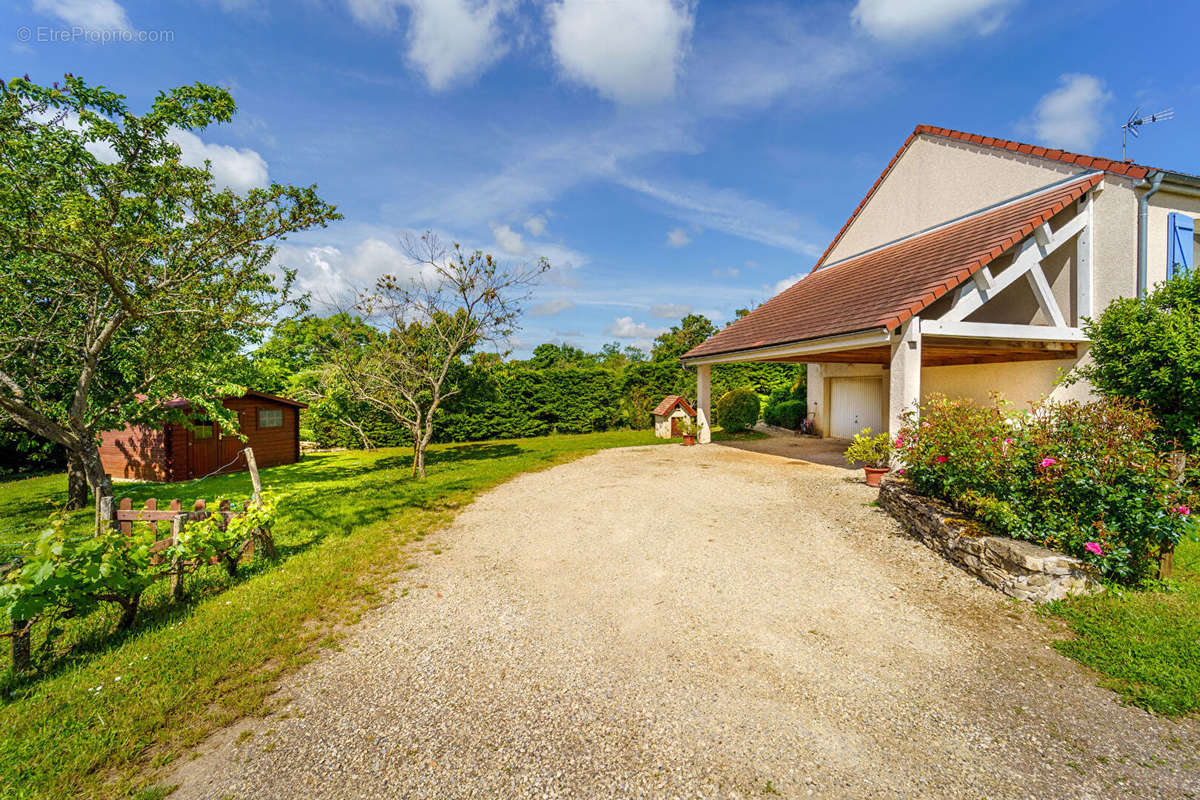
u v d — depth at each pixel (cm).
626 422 2325
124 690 330
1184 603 420
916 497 654
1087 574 440
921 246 1080
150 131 741
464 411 2047
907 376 783
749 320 1503
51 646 369
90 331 811
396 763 266
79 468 1000
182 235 744
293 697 328
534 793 244
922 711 304
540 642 399
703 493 910
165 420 1130
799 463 1211
